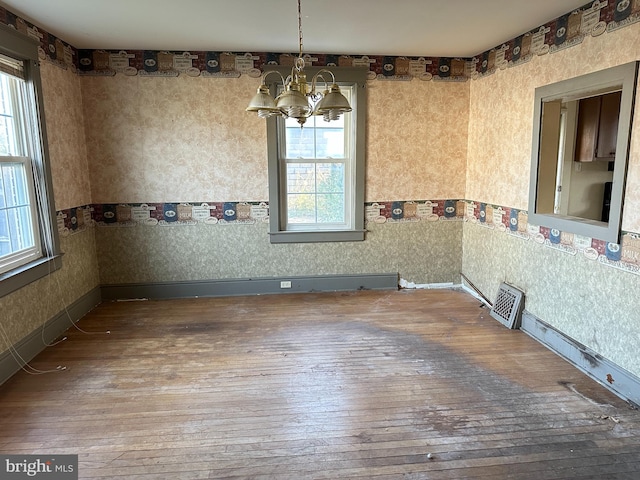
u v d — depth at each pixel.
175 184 4.41
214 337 3.51
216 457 2.10
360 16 3.17
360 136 4.49
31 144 3.30
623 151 2.57
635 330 2.54
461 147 4.69
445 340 3.43
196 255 4.55
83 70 4.13
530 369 2.95
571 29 3.03
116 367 3.00
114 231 4.42
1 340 2.82
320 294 4.66
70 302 3.82
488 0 2.84
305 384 2.76
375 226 4.71
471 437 2.24
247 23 3.35
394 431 2.29
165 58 4.18
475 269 4.58
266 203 4.54
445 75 4.53
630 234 2.56
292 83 2.18
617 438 2.22
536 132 3.40
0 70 2.93
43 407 2.51
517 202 3.74
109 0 2.82
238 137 4.39
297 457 2.10
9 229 3.06
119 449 2.15
